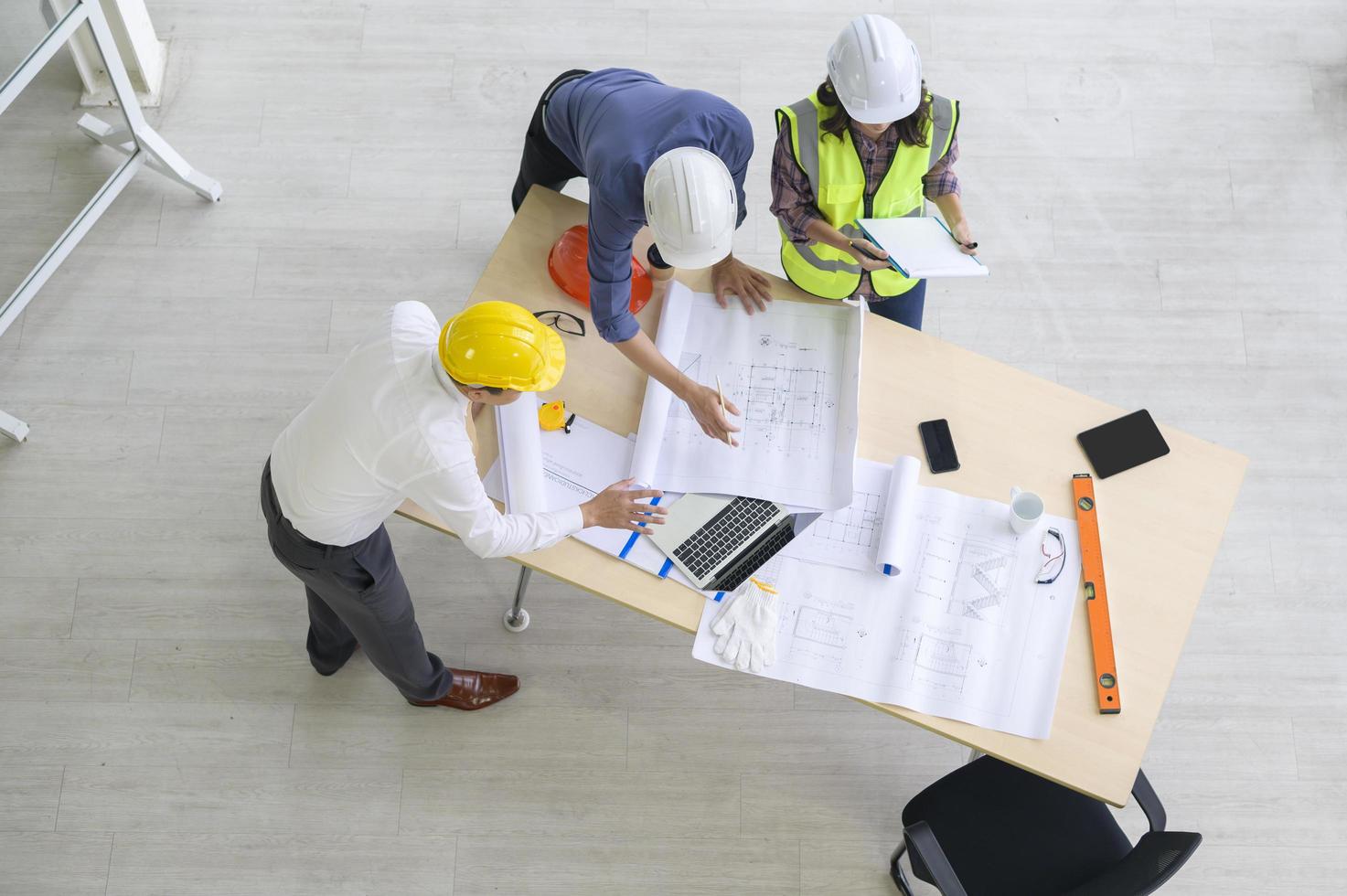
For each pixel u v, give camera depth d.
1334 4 3.83
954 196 2.59
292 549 2.21
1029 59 3.76
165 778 2.92
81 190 3.40
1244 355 3.41
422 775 2.95
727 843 2.92
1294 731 3.01
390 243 3.50
